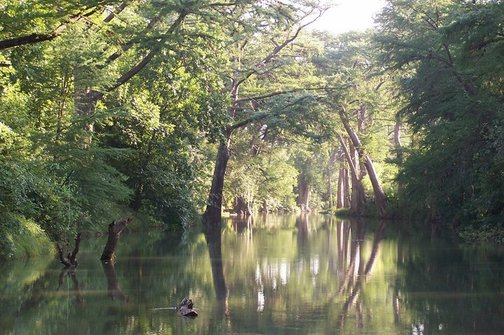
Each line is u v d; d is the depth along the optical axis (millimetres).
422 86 35844
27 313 12719
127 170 31625
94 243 26531
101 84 23219
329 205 98625
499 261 20828
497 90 27859
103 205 21031
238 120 43062
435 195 33438
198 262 21250
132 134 29297
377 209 57438
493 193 29141
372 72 48969
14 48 19469
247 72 41781
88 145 20984
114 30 22438
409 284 16500
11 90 19453
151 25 24844
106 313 12781
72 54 21141
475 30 25109
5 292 14945
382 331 11344
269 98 42969
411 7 39125
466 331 11312
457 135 28672
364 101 46219
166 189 33531
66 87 21969
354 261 21969
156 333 11117
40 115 21922
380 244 28719
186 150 32844
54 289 15422
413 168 33469
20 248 20219
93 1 15578
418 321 12109
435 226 42094
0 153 18109
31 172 17891
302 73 45938
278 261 21938
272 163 68375
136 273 18281
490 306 13461
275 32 40531
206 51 25531
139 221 34000
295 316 12609
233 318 12398
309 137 41281
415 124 36812
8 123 18719
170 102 29750
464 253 23594
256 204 76312
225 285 16453
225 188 55219
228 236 34438
